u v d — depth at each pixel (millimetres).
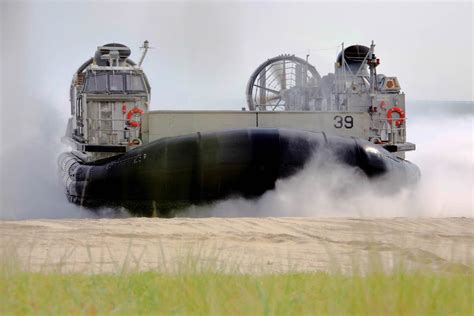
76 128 77688
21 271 25688
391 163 63844
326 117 69875
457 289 21719
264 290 21875
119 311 21453
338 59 79500
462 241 40344
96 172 65938
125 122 67812
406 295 20344
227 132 62438
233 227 45531
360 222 48094
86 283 25172
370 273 21719
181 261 27109
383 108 73188
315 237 41844
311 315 20844
